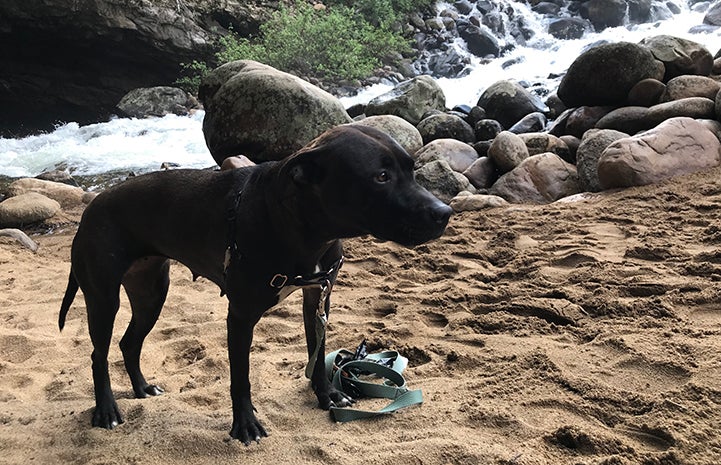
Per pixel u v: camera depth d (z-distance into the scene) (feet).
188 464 10.58
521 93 40.55
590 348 13.60
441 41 75.82
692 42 35.40
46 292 21.84
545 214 26.08
